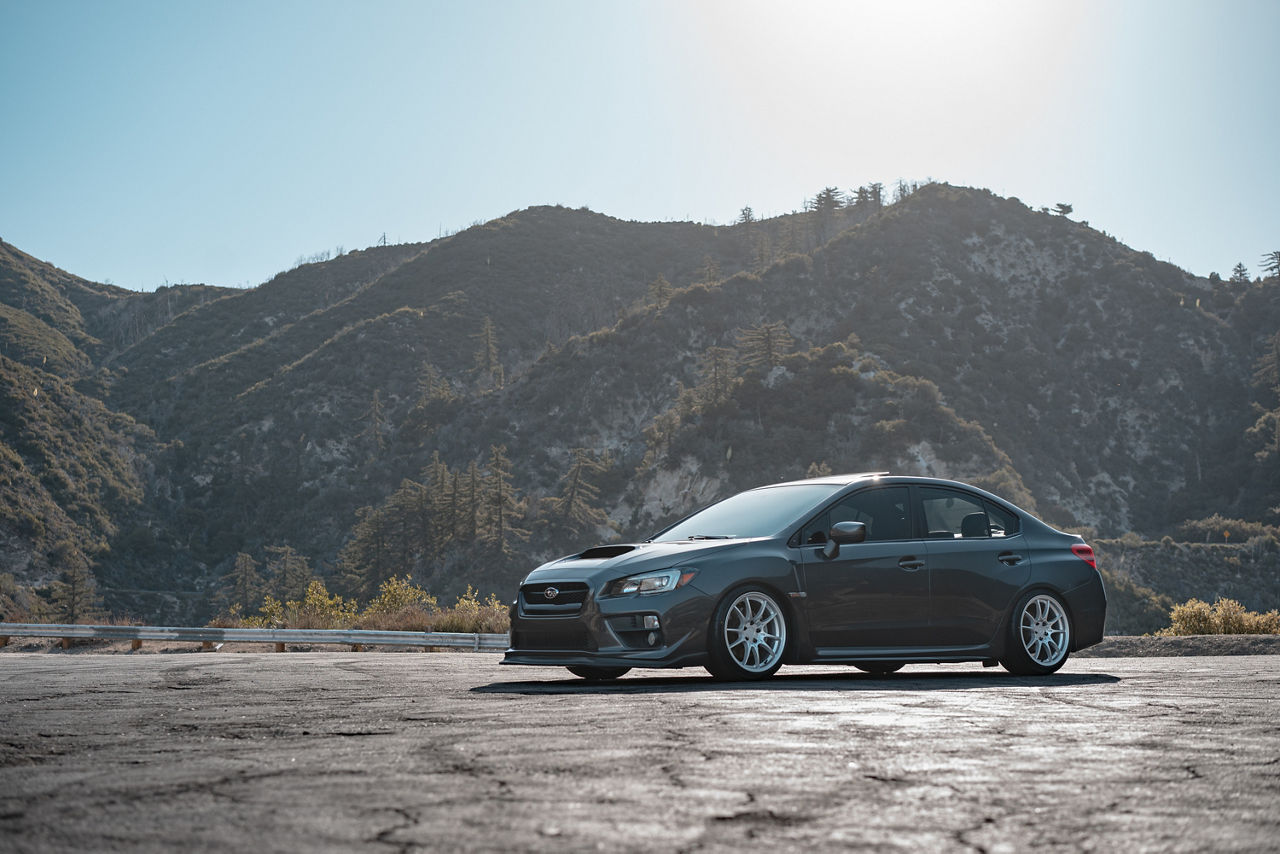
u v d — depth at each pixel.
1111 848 2.76
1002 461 145.50
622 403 194.12
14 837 2.84
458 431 191.25
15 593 132.75
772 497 8.40
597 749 4.22
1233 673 8.00
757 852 2.69
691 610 7.25
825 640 7.66
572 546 134.88
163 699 6.41
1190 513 188.50
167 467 189.38
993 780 3.62
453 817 3.06
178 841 2.79
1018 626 8.23
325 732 4.80
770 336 167.62
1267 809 3.22
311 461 196.38
